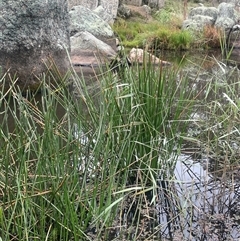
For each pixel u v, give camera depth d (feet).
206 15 35.73
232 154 6.86
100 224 5.20
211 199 6.20
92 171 5.67
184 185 6.53
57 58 12.97
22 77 11.89
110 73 7.12
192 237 5.31
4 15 11.88
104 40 23.20
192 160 7.30
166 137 6.57
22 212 4.38
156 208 5.95
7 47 11.81
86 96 6.61
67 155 5.41
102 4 34.94
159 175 6.61
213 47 29.60
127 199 6.02
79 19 23.27
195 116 8.39
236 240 5.24
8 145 4.96
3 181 5.18
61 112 9.11
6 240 4.27
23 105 6.07
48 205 5.01
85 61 17.74
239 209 5.99
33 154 6.20
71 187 5.16
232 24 32.73
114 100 6.02
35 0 12.16
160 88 6.44
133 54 15.60
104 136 6.13
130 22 35.99
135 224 5.52
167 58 22.00
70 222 4.85
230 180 6.75
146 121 6.24
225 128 7.48
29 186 5.13
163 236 5.30
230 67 18.28
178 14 40.75
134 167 6.56
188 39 28.14
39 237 4.78
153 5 43.73
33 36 12.14
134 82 6.48
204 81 13.67
